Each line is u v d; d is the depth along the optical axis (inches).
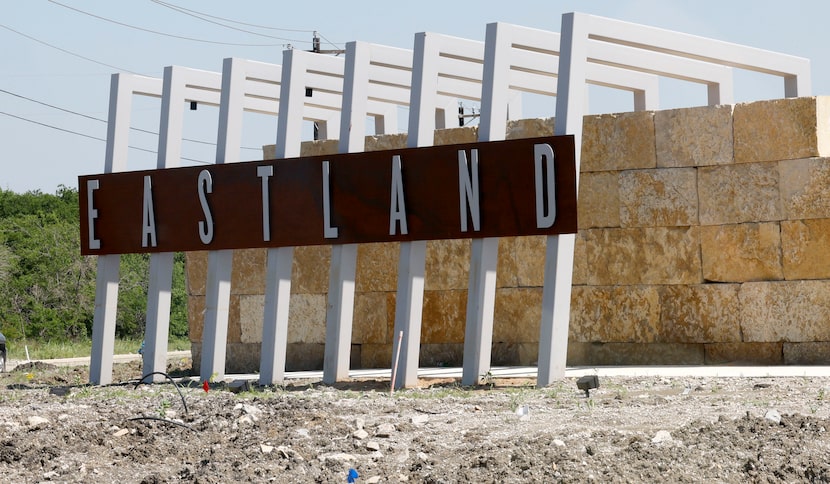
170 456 418.3
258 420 482.0
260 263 953.5
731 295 765.3
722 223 769.6
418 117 705.0
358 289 908.0
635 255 794.2
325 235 735.7
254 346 956.6
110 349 838.5
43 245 2086.6
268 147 959.6
